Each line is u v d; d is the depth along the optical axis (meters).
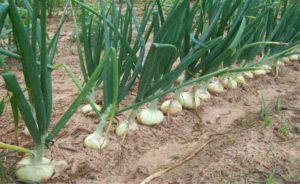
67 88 1.62
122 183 1.06
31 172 1.01
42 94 0.96
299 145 1.27
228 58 1.53
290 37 1.86
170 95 1.57
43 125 0.98
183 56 1.40
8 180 0.99
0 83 1.64
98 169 1.10
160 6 1.28
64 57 2.00
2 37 1.81
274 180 1.08
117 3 3.21
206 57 1.38
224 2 1.36
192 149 1.24
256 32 1.69
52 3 2.66
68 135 1.23
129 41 1.36
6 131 1.24
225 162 1.14
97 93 1.53
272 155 1.19
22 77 1.72
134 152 1.19
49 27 2.51
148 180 1.05
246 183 1.06
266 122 1.35
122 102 1.49
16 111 0.97
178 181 1.06
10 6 0.83
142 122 1.33
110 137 1.23
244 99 1.66
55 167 1.05
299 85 1.86
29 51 0.88
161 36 1.20
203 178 1.07
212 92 1.67
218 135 1.33
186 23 1.24
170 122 1.38
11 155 1.10
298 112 1.52
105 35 1.21
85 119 1.33
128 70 1.19
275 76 1.93
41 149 1.01
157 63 1.20
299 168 1.14
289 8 1.72
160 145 1.25
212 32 1.43
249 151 1.20
